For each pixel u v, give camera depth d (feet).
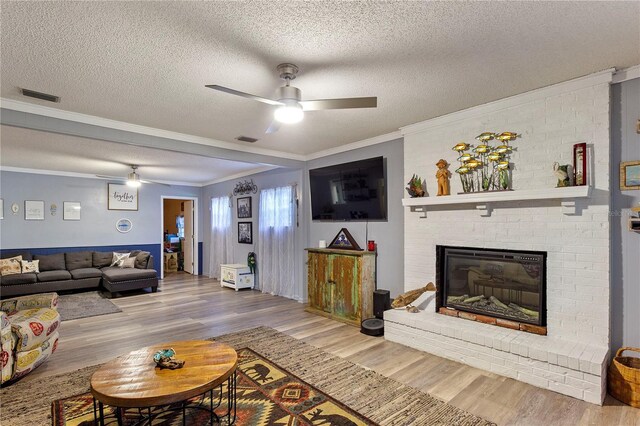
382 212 13.99
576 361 7.90
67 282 19.74
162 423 7.24
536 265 9.65
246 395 8.33
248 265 22.29
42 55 7.02
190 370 6.77
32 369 9.57
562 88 8.93
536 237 9.59
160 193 26.68
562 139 9.04
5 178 20.33
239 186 23.68
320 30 6.26
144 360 7.24
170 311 16.29
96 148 15.17
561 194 8.61
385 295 13.33
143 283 20.47
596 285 8.52
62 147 14.90
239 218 23.80
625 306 8.32
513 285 10.23
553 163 9.19
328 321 14.47
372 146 14.53
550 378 8.31
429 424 7.06
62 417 7.45
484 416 7.30
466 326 10.32
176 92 9.05
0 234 20.16
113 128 11.47
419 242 12.41
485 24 6.14
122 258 22.77
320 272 15.46
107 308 16.80
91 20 5.82
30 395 8.39
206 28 6.13
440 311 11.74
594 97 8.51
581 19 6.01
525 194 9.24
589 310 8.63
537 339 9.11
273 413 7.54
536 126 9.48
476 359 9.64
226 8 5.55
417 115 11.42
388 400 7.99
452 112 11.10
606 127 8.34
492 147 10.29
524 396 8.07
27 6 5.38
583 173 8.48
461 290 11.46
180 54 7.07
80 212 23.03
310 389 8.56
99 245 23.76
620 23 6.13
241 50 6.94
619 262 8.41
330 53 7.11
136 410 7.73
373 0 5.39
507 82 8.81
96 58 7.18
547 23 6.13
